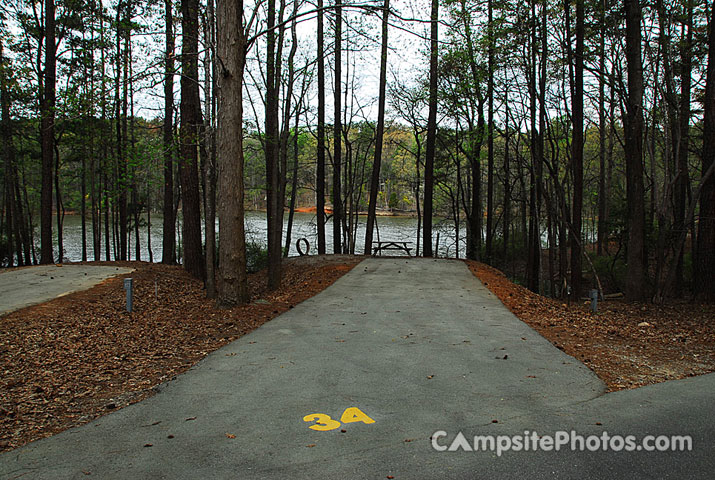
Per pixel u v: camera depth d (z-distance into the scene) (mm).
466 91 20188
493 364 6730
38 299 11953
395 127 31375
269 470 3760
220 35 10844
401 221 56938
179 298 14062
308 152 40281
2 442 4336
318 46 21156
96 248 24031
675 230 14062
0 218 28281
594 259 23891
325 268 18562
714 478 3674
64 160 25844
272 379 6066
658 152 26281
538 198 18828
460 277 16297
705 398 5445
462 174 37812
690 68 16688
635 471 3770
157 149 13273
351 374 6254
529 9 16344
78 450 4152
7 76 16422
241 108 11359
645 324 10156
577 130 15875
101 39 19922
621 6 14672
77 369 6656
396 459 3934
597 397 5469
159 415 4941
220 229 11453
